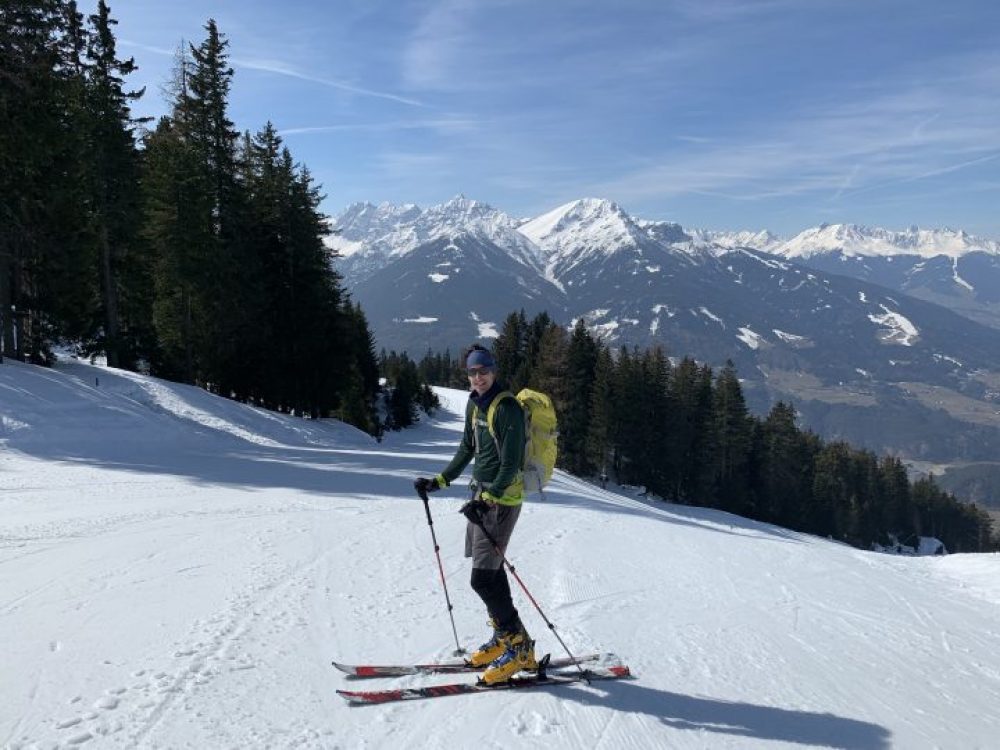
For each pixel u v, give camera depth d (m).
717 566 8.24
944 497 107.81
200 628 4.75
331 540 7.86
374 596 5.75
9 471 14.14
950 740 3.88
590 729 3.68
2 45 21.02
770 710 4.09
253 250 35.00
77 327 28.17
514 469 4.07
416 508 10.75
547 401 4.33
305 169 37.72
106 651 4.29
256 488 12.82
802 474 77.12
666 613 5.99
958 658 5.45
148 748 3.18
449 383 142.12
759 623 5.91
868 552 12.55
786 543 11.41
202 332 33.81
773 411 78.31
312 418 40.03
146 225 30.30
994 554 11.71
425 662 4.43
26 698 3.62
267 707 3.66
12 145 21.50
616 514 12.31
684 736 3.68
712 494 63.94
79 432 19.78
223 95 33.50
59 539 7.64
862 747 3.71
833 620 6.23
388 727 3.56
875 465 95.62
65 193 24.41
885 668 5.02
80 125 26.62
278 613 5.15
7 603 5.24
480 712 3.80
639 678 4.42
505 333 85.81
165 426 22.48
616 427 57.06
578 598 6.29
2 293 23.83
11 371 22.58
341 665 4.14
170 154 31.25
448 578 6.48
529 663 4.20
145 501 10.83
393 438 50.41
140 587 5.72
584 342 63.66
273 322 36.97
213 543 7.49
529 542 8.79
